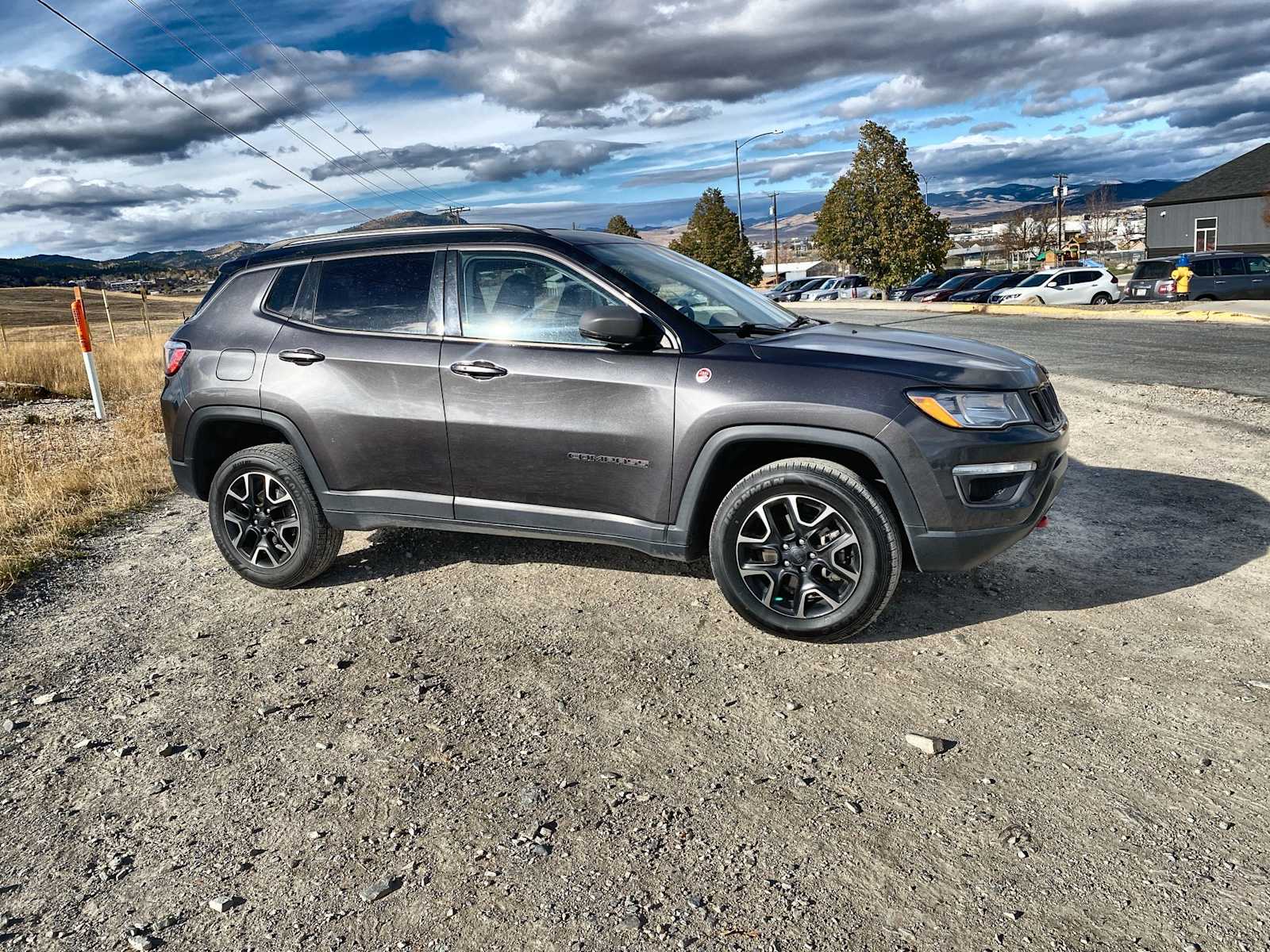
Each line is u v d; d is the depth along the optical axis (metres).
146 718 3.37
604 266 3.99
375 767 2.97
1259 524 4.96
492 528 4.21
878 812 2.63
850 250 53.34
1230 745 2.89
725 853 2.48
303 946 2.19
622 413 3.82
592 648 3.79
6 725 3.34
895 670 3.50
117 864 2.54
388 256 4.38
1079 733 3.00
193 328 4.73
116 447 8.62
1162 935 2.12
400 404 4.19
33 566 5.19
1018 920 2.18
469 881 2.40
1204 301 23.59
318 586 4.66
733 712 3.23
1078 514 5.32
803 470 3.58
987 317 22.56
